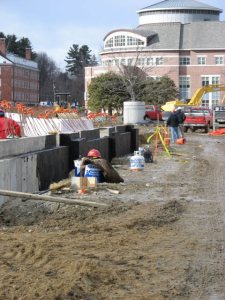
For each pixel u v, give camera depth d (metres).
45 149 16.75
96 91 81.44
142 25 107.94
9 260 8.30
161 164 22.59
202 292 7.11
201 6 114.69
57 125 27.66
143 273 7.82
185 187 16.19
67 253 8.70
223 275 7.80
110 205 12.80
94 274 7.62
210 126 49.81
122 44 102.94
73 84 150.25
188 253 8.93
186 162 23.53
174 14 113.25
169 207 12.82
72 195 14.13
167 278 7.64
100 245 9.34
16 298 6.62
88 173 16.14
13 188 13.40
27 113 27.62
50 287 7.00
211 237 10.05
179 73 101.88
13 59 116.19
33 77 129.00
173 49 100.69
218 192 15.28
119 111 82.88
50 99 147.25
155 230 10.62
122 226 10.85
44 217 11.84
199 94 54.69
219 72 101.12
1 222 11.65
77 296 6.79
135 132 28.45
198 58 101.62
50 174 16.20
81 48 172.12
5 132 19.31
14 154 14.62
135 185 16.28
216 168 21.47
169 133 37.97
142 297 6.85
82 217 11.73
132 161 20.25
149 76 94.38
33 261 8.24
